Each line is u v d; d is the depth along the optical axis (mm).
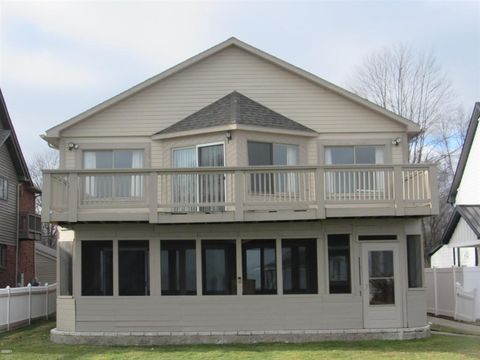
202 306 15055
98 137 17125
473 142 27641
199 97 17406
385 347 13555
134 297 15156
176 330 15000
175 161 16953
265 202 14695
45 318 20844
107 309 15141
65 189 14914
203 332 14938
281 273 15188
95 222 14977
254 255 15320
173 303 15094
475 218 23078
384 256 15461
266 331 14922
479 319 18469
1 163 27984
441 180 39875
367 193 14930
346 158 17203
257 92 17453
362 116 17359
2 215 27938
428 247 38781
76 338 14930
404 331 14859
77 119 17016
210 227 15375
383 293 15297
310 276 15273
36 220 31703
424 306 15508
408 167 14969
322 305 15109
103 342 14859
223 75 17516
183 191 14969
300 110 17328
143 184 14938
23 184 31031
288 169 14953
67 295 15633
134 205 14750
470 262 26641
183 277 15289
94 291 15312
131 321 15078
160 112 17281
